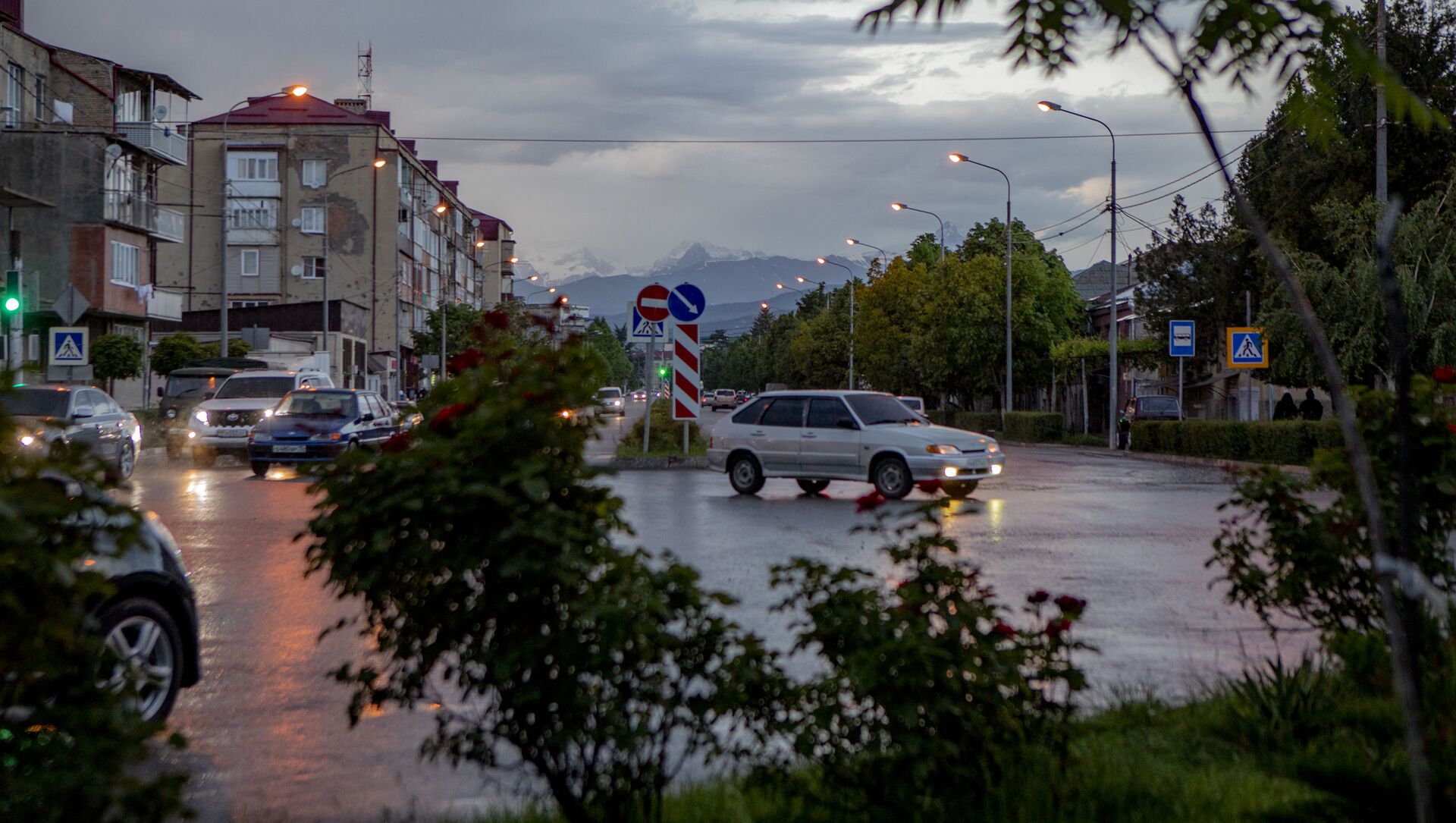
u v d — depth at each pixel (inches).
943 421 2327.8
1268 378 1644.9
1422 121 90.3
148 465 1100.5
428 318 3420.3
